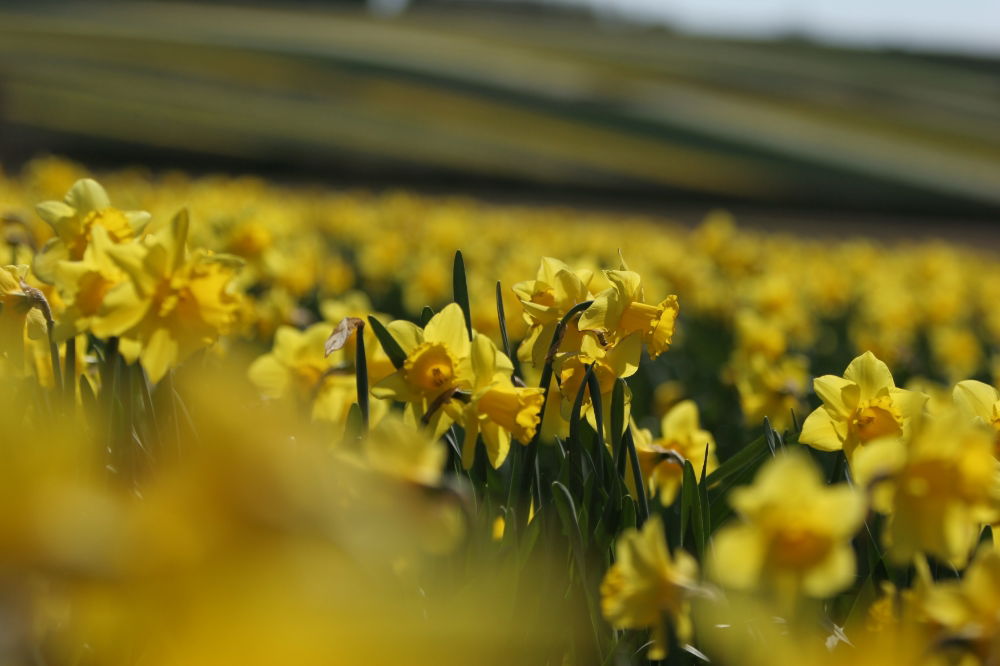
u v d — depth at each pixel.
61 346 1.71
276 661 0.86
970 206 21.45
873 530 1.63
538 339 1.65
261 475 0.80
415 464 1.32
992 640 1.35
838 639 1.44
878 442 1.40
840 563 1.33
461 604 1.46
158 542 0.83
